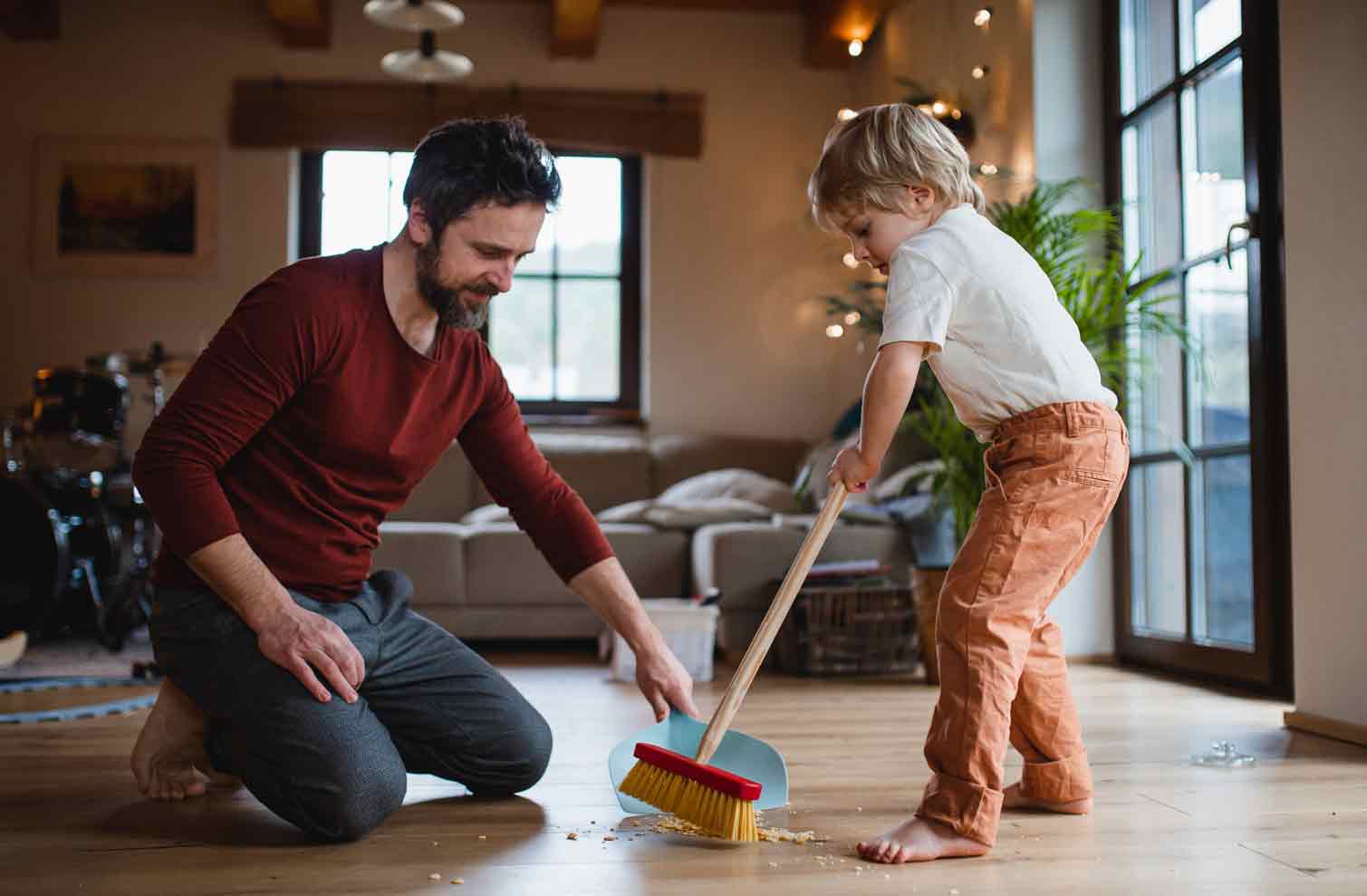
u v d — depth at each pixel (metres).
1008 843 1.48
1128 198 3.68
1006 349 1.50
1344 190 2.27
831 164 1.61
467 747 1.71
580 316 5.70
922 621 3.38
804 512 4.58
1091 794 1.65
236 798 1.75
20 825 1.58
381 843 1.48
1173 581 3.43
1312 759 2.05
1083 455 1.49
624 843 1.48
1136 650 3.59
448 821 1.60
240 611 1.51
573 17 5.27
